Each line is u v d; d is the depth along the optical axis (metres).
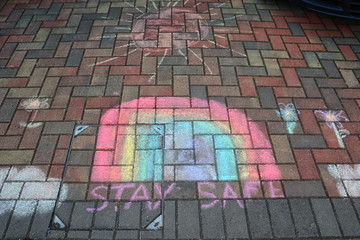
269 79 3.28
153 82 3.21
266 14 4.18
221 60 3.48
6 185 2.38
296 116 2.91
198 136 2.72
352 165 2.54
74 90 3.11
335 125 2.84
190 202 2.30
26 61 3.43
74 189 2.36
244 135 2.74
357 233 2.17
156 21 4.02
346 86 3.22
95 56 3.50
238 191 2.36
